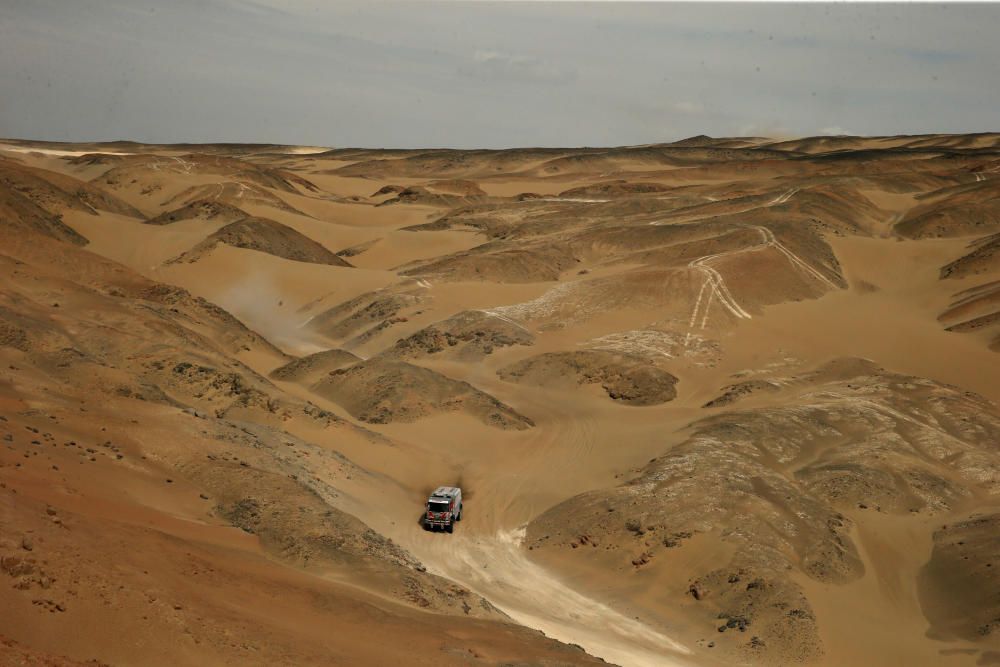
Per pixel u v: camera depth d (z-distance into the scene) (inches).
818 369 3299.7
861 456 2253.9
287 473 1760.6
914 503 2044.8
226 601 903.7
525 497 2188.7
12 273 2534.5
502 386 3211.1
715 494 2009.1
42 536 836.6
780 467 2241.6
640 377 3164.4
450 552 1852.9
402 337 3786.9
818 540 1849.2
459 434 2551.7
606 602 1715.1
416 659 932.6
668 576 1782.7
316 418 2284.7
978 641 1542.8
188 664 729.0
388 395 2679.6
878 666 1509.6
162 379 2164.1
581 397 3107.8
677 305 3959.2
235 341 3110.2
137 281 3230.8
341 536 1403.8
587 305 3998.5
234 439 1788.9
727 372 3321.9
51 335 2033.7
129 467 1432.1
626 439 2593.5
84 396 1736.0
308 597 1051.3
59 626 700.0
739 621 1611.7
